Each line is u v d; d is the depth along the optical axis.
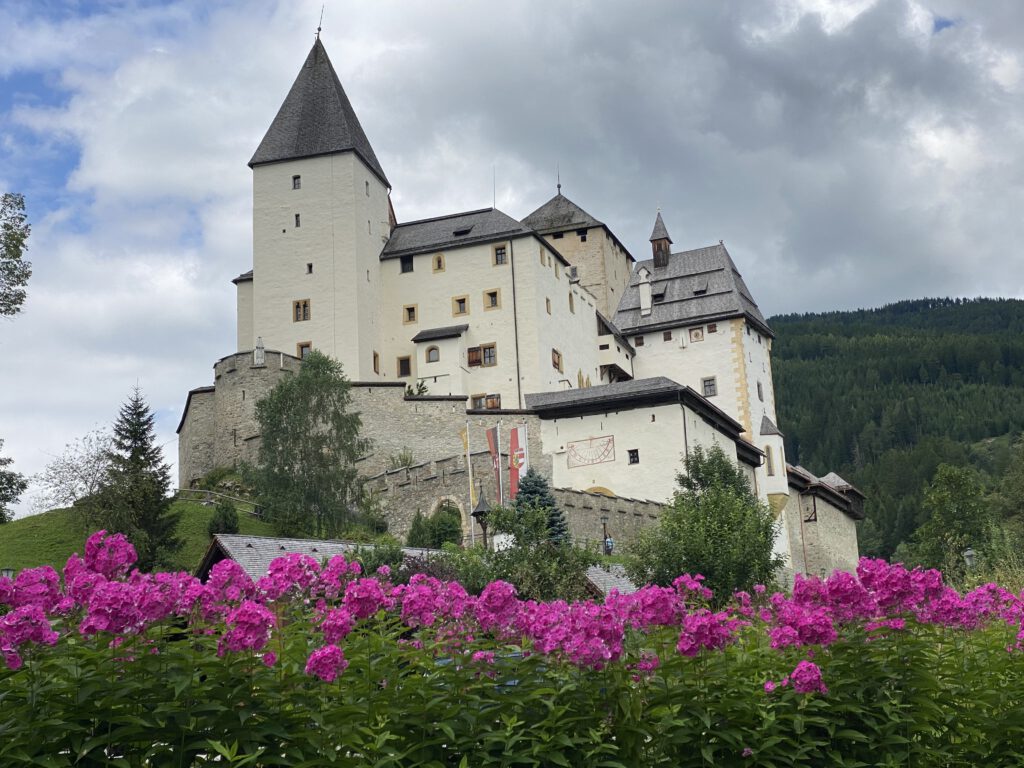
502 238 80.88
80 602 10.80
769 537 44.91
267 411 64.38
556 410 65.38
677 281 93.62
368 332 80.75
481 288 80.81
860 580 13.59
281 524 60.53
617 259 107.06
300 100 84.94
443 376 79.00
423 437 69.06
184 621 12.16
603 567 43.88
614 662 12.16
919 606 13.60
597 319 90.88
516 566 37.91
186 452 75.00
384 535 57.06
